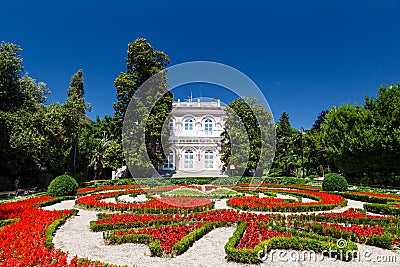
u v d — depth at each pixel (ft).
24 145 64.95
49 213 33.65
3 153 70.54
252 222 29.35
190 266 19.53
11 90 72.33
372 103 82.94
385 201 43.88
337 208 40.98
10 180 75.82
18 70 72.95
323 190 62.39
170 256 21.25
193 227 27.66
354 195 51.29
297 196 53.06
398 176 75.77
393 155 71.67
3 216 31.78
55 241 25.13
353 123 82.38
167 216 32.40
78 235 27.07
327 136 90.07
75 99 91.30
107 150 93.81
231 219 31.07
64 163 98.94
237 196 53.11
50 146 75.61
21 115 68.90
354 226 26.78
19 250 19.35
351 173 84.33
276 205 39.04
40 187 85.81
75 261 16.83
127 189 72.54
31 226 26.12
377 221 29.78
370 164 76.74
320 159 136.46
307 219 31.58
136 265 19.65
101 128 134.21
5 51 70.64
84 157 107.55
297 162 131.23
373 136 73.46
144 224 29.40
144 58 98.43
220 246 23.84
